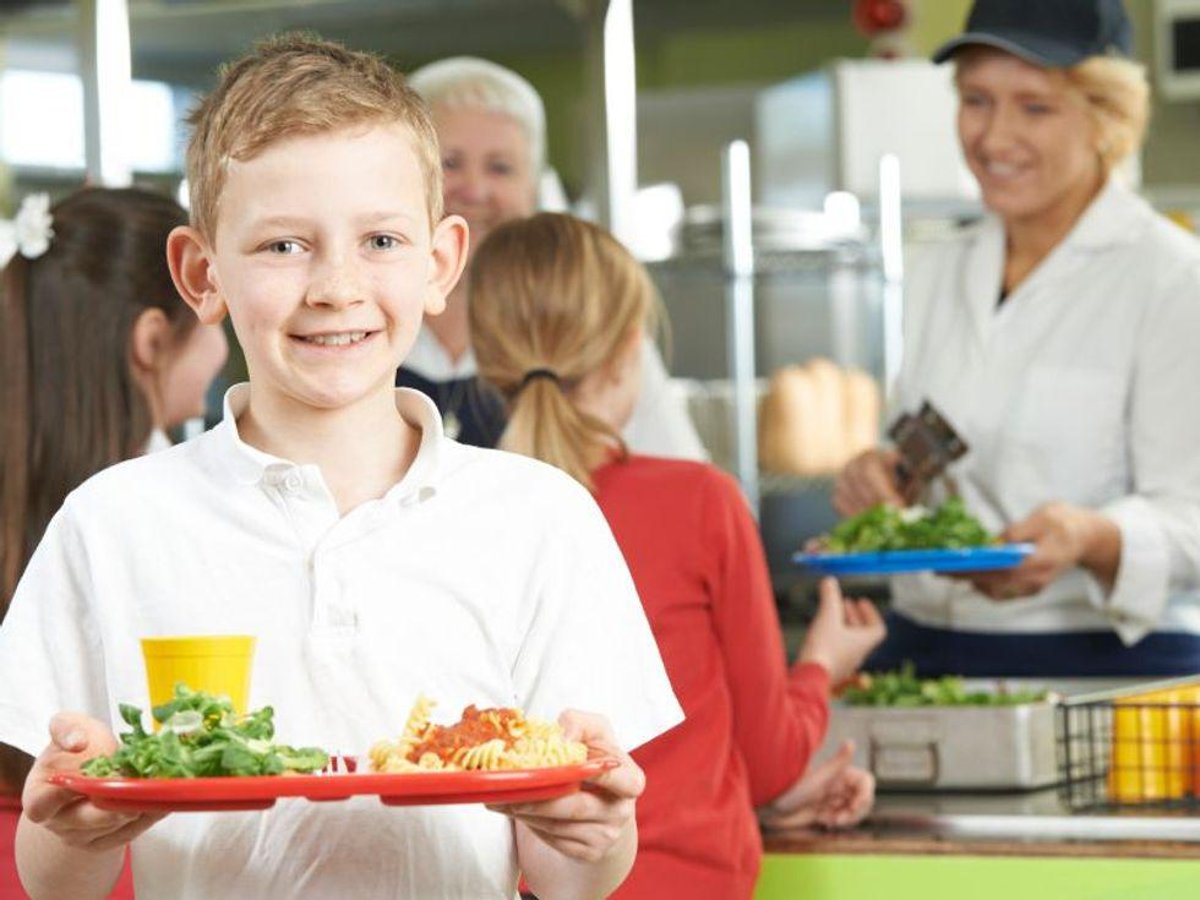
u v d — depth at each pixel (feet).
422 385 11.68
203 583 5.33
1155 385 11.61
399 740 4.78
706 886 7.96
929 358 12.56
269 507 5.34
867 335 19.47
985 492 12.18
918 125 16.83
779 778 8.49
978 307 12.28
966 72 11.92
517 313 8.31
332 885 5.24
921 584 12.32
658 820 7.92
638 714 5.61
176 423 8.34
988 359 12.18
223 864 5.25
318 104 5.05
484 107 12.92
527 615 5.45
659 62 27.02
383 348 5.15
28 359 7.85
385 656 5.26
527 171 13.14
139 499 5.43
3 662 5.40
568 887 5.44
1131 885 8.34
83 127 13.58
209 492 5.40
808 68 26.71
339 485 5.40
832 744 9.48
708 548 8.11
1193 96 22.34
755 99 20.08
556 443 7.97
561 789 4.65
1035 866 8.43
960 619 12.09
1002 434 12.04
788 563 17.99
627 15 14.16
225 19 14.92
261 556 5.31
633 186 14.29
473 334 8.50
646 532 8.04
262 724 4.68
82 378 7.86
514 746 4.71
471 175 12.91
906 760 9.37
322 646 5.24
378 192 5.06
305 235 5.03
